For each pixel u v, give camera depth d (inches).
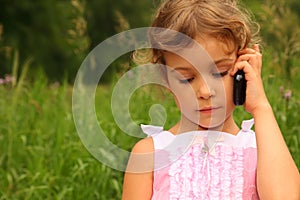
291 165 152.8
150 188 159.9
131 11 1288.1
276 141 154.2
